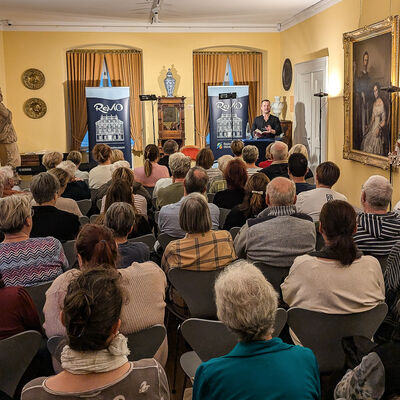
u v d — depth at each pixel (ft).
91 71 33.22
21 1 24.88
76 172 19.52
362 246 8.93
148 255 8.66
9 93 32.22
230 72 35.17
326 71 26.48
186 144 34.91
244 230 9.51
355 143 23.56
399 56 18.95
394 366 4.52
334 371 7.28
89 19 30.40
